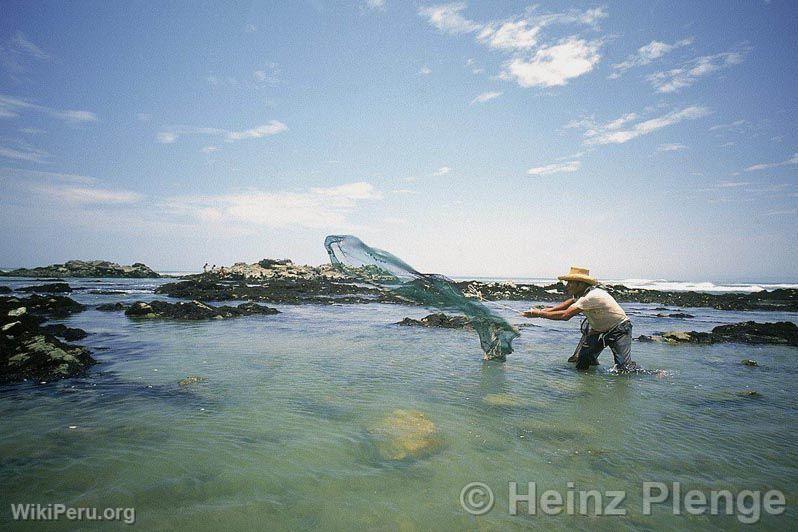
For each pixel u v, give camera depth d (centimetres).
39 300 1719
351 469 392
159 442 438
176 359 833
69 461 392
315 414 531
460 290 901
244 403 568
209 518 310
